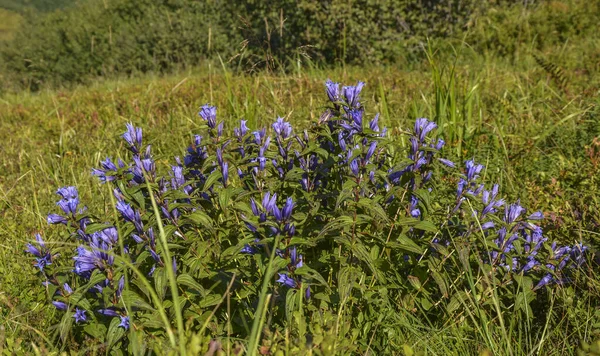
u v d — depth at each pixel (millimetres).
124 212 2256
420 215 2715
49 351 2486
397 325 2541
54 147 6023
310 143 2549
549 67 6336
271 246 2270
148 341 2279
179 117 6320
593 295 2666
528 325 2490
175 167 2525
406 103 5977
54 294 2465
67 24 19844
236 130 2654
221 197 2475
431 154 2615
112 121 6523
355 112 2475
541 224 3314
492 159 4234
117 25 19141
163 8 17875
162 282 2197
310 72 8352
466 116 5254
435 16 10789
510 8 11148
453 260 2562
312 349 2008
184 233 2590
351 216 2373
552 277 2648
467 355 2410
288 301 2240
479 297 2539
